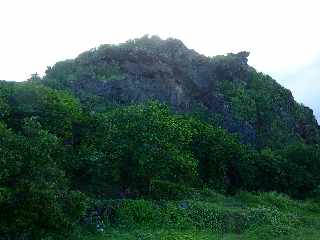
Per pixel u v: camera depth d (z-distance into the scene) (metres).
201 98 86.50
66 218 22.55
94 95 74.19
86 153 33.75
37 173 23.08
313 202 51.56
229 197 45.84
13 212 21.33
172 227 29.17
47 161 23.98
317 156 63.16
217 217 31.38
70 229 22.84
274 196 46.47
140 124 37.34
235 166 55.75
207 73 89.94
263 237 27.75
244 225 30.89
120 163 36.25
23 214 21.30
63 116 33.88
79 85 77.56
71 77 79.12
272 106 91.06
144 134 36.69
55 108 33.84
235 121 82.81
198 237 26.95
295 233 29.05
